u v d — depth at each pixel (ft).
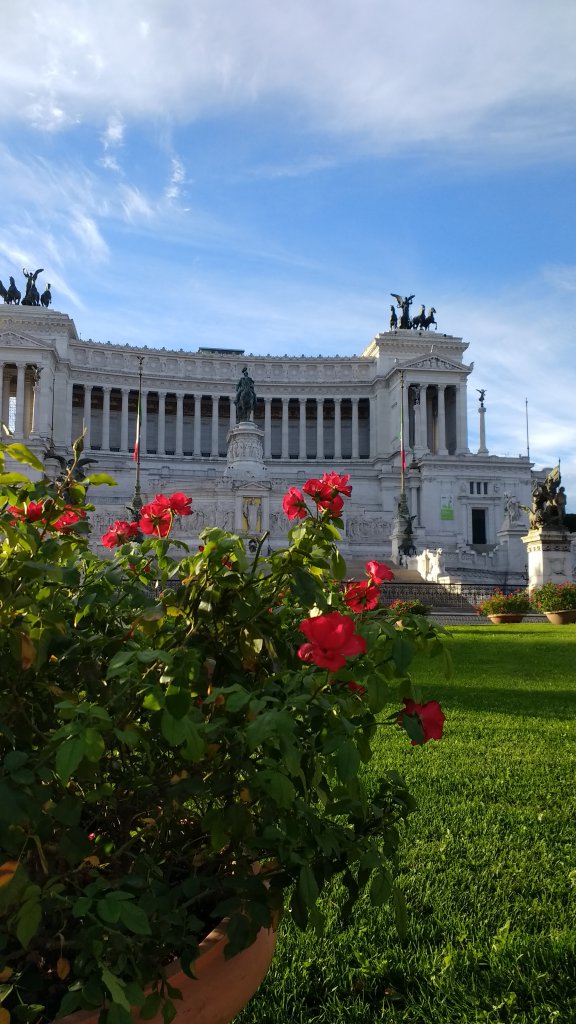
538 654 98.78
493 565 306.76
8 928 12.69
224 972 14.69
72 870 14.43
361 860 15.05
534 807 33.88
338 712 16.79
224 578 17.39
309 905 13.56
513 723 53.06
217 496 310.65
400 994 19.66
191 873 16.49
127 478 423.23
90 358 475.31
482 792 36.17
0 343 433.07
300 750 14.85
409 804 17.78
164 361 488.85
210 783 15.97
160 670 15.90
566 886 25.53
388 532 327.88
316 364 503.20
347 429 514.68
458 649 104.99
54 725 16.89
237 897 14.23
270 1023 18.58
